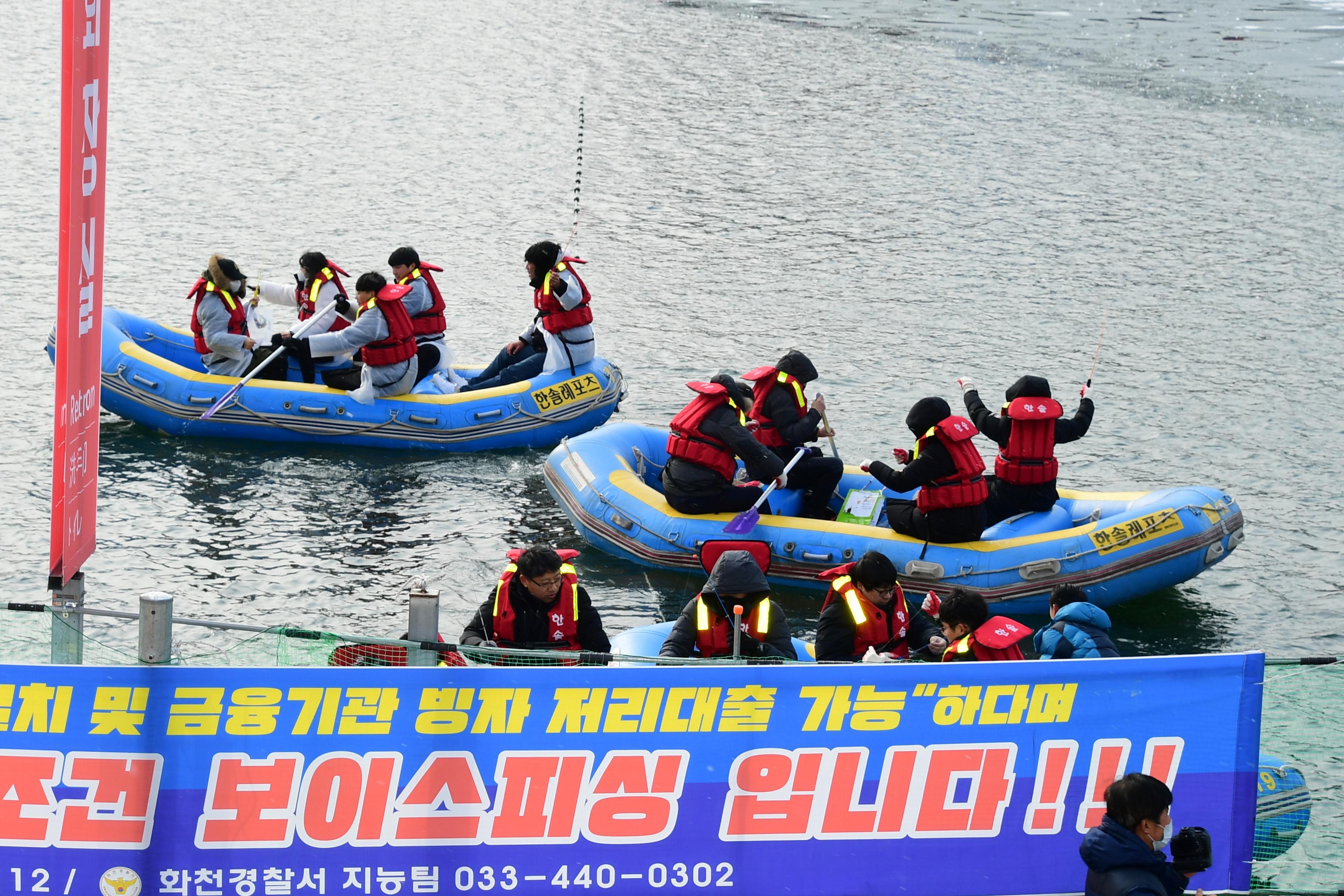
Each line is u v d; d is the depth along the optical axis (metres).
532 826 8.98
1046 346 26.78
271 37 57.31
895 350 26.41
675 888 9.11
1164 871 8.38
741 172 39.81
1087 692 9.05
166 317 26.95
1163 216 36.16
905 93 49.94
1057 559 16.36
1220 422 22.97
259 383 21.19
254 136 42.00
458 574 17.12
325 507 18.97
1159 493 17.25
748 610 12.14
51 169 37.16
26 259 29.64
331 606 16.02
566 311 21.66
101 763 8.73
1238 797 9.17
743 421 17.88
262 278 29.72
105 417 22.05
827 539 16.88
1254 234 34.72
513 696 8.83
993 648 11.45
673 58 55.47
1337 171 40.66
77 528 9.59
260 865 8.88
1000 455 17.31
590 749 8.91
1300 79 52.34
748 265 31.70
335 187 37.12
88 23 9.03
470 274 30.52
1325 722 11.12
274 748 8.78
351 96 47.75
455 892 9.02
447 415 21.11
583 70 53.00
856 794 9.05
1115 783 8.46
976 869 9.15
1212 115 47.22
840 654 12.92
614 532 17.62
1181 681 9.07
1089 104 48.44
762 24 63.28
